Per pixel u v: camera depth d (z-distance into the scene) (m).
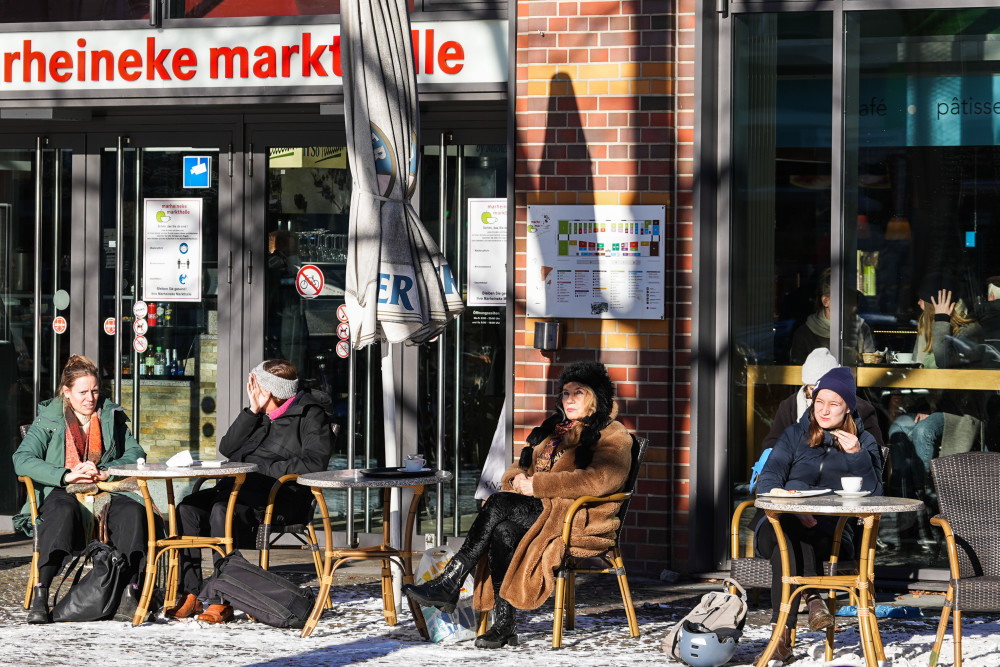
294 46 11.20
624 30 10.51
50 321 12.36
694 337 10.38
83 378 9.82
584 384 8.80
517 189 10.73
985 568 8.05
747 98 10.59
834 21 10.34
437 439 11.58
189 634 8.64
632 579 10.52
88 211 12.22
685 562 10.48
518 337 10.77
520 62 10.74
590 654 8.12
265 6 11.56
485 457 11.52
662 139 10.45
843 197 10.39
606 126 10.55
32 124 12.23
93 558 9.13
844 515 8.05
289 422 9.91
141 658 7.97
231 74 11.30
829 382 8.48
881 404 10.39
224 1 11.60
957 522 8.12
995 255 10.19
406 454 11.60
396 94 8.90
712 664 7.74
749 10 10.50
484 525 8.38
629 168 10.52
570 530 8.28
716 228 10.62
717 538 10.62
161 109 11.80
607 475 8.42
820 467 8.45
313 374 11.88
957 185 10.25
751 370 10.62
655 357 10.50
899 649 8.15
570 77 10.62
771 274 10.57
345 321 11.80
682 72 10.44
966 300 10.23
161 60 11.40
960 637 7.55
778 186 10.55
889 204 10.37
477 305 11.51
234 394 11.99
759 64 10.56
